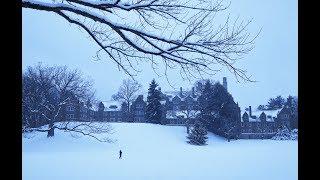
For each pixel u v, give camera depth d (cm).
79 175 2369
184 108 8262
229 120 7444
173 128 7444
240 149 5875
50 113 4559
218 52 565
